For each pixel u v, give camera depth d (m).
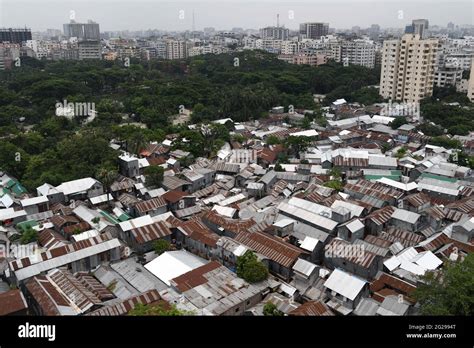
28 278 52.28
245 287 51.09
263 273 52.28
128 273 55.31
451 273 42.72
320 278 54.09
